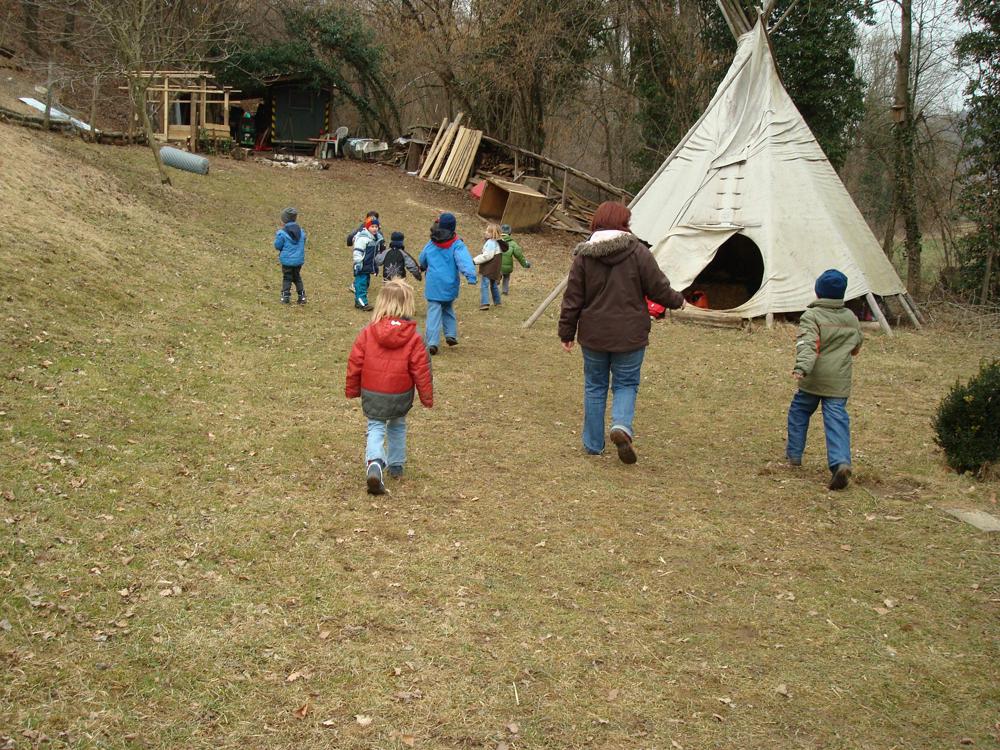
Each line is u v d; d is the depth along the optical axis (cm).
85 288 962
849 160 2955
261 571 453
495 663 382
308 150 3144
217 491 555
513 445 715
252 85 3045
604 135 3562
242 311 1115
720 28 2606
